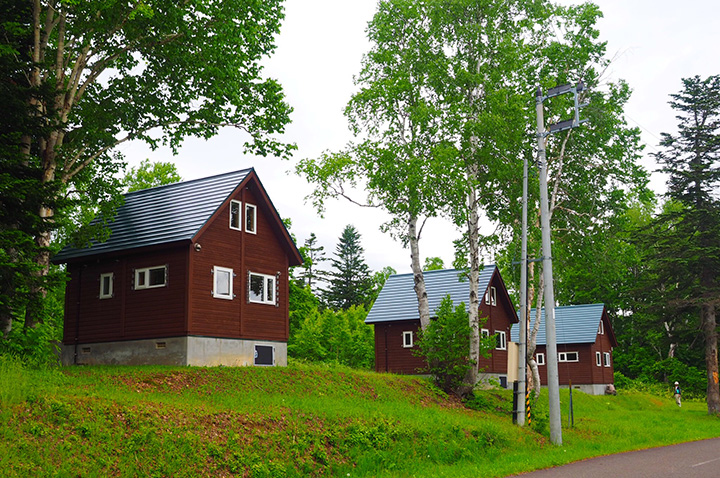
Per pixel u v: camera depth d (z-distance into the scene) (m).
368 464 15.44
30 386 13.72
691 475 14.05
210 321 26.06
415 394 26.44
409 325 44.75
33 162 21.70
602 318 60.00
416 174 26.05
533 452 19.33
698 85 44.81
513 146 27.59
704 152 43.06
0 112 17.53
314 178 27.06
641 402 47.75
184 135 25.67
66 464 11.12
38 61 20.11
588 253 30.48
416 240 29.23
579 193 30.92
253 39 23.44
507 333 46.91
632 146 29.28
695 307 41.34
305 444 15.16
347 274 93.56
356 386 25.22
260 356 28.34
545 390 44.66
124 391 16.80
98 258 27.97
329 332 51.38
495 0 28.38
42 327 22.98
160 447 12.64
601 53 29.42
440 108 27.81
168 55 23.50
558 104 28.67
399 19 28.66
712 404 39.25
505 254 29.92
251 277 28.47
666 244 41.78
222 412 15.50
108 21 21.61
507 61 27.50
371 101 27.70
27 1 20.53
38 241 20.58
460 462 17.16
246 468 13.33
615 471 15.14
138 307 26.69
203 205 27.19
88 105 23.47
